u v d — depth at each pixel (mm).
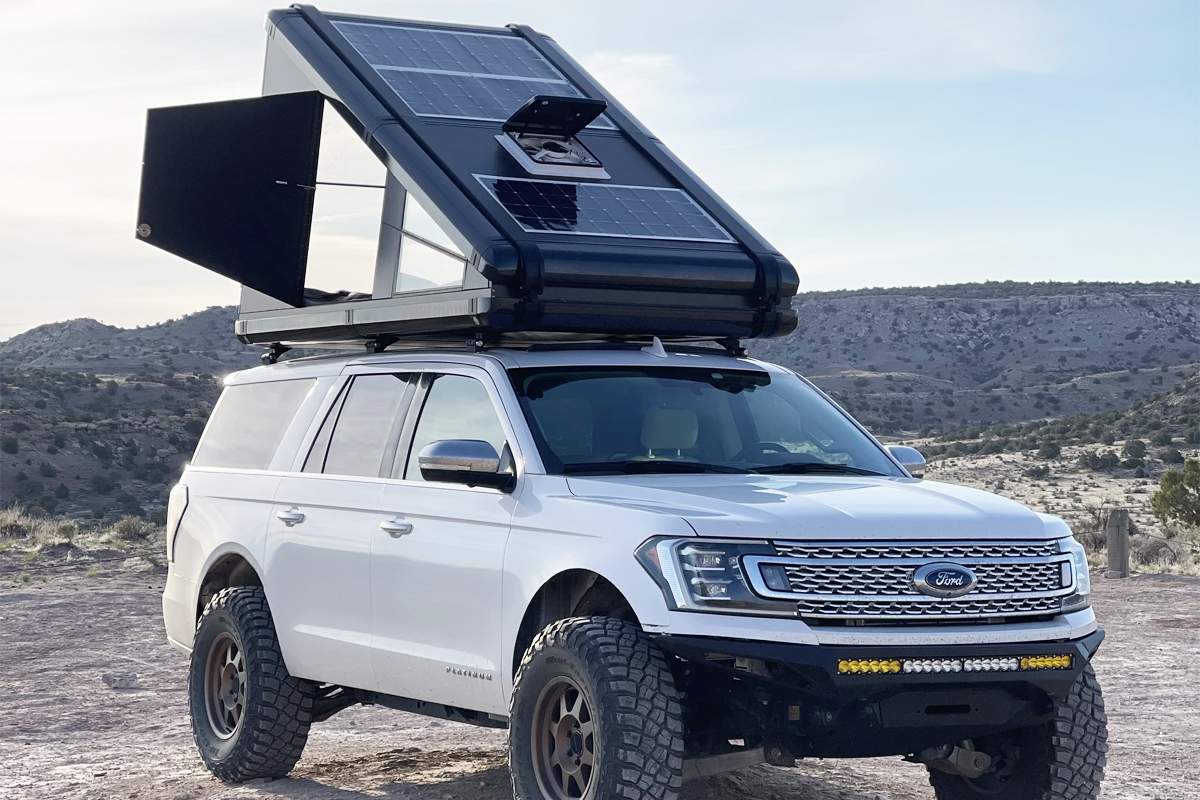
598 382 7109
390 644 7191
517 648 6422
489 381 7039
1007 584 5910
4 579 21266
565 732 6035
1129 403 198125
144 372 162625
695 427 7031
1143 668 12750
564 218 7363
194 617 8961
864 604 5676
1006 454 133125
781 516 5750
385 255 7840
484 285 6953
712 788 7652
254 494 8430
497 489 6648
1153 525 56969
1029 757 6449
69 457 92125
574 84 9055
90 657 14195
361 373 8055
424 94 8273
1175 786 8195
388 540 7215
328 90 8289
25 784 8625
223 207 8648
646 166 8398
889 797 7734
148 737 10438
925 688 5711
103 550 26250
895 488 6465
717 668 5730
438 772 8344
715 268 7453
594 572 6016
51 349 197000
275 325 8859
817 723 5676
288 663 8023
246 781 8312
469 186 7402
